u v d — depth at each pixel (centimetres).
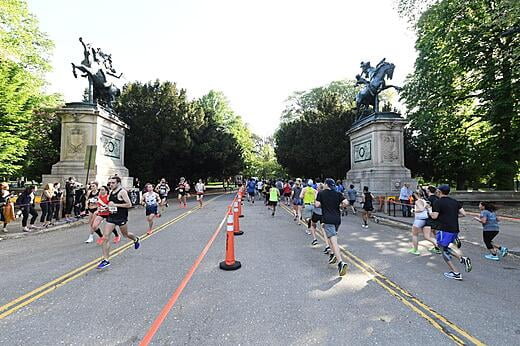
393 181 1741
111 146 1983
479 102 2339
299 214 1283
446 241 568
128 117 2944
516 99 1975
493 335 351
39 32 2502
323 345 328
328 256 715
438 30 2205
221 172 4106
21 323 380
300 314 404
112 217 636
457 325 375
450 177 2731
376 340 338
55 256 714
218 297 461
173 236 956
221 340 338
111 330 361
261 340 338
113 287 504
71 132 1772
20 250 780
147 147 2855
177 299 453
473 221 1330
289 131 3562
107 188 823
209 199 2864
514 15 1262
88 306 430
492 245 723
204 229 1091
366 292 485
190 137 3170
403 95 2694
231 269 598
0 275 570
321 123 3133
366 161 1969
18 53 2102
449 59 2311
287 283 524
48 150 2755
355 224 1270
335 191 632
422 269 620
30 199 1067
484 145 2298
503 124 2183
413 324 377
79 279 545
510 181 2272
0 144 1608
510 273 598
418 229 752
